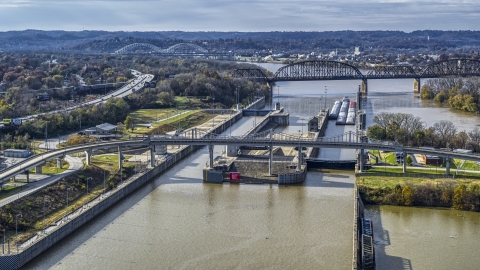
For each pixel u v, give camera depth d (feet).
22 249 652.07
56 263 647.97
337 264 638.12
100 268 634.02
